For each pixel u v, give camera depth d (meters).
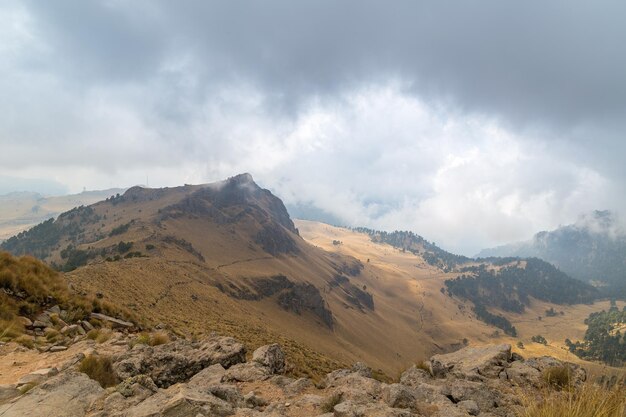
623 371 5.07
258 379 10.23
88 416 6.88
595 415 4.89
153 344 15.16
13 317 15.88
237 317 116.25
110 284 67.44
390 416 6.31
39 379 9.18
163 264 142.38
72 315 18.48
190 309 86.88
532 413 5.90
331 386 9.61
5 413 6.86
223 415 6.70
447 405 7.62
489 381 9.67
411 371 10.77
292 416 7.50
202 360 11.27
